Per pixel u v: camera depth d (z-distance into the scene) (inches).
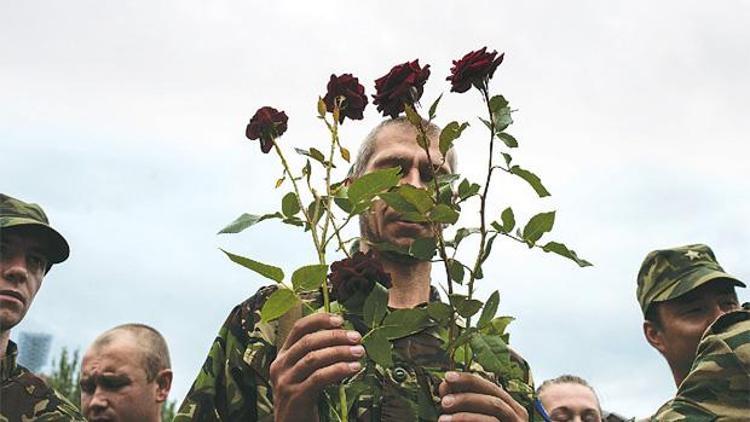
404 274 93.4
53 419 120.5
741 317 106.0
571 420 163.3
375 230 92.9
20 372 123.0
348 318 85.0
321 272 68.3
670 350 133.1
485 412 70.7
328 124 77.2
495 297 72.1
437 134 93.7
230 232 70.8
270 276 68.1
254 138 76.3
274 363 72.7
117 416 134.7
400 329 71.4
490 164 72.2
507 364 71.2
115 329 141.8
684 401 101.2
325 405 77.0
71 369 465.1
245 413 88.7
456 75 71.9
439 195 74.2
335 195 75.6
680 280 130.2
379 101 77.4
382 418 82.6
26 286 123.1
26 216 126.7
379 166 92.0
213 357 91.4
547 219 71.3
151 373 138.3
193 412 88.4
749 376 98.7
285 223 73.9
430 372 80.0
